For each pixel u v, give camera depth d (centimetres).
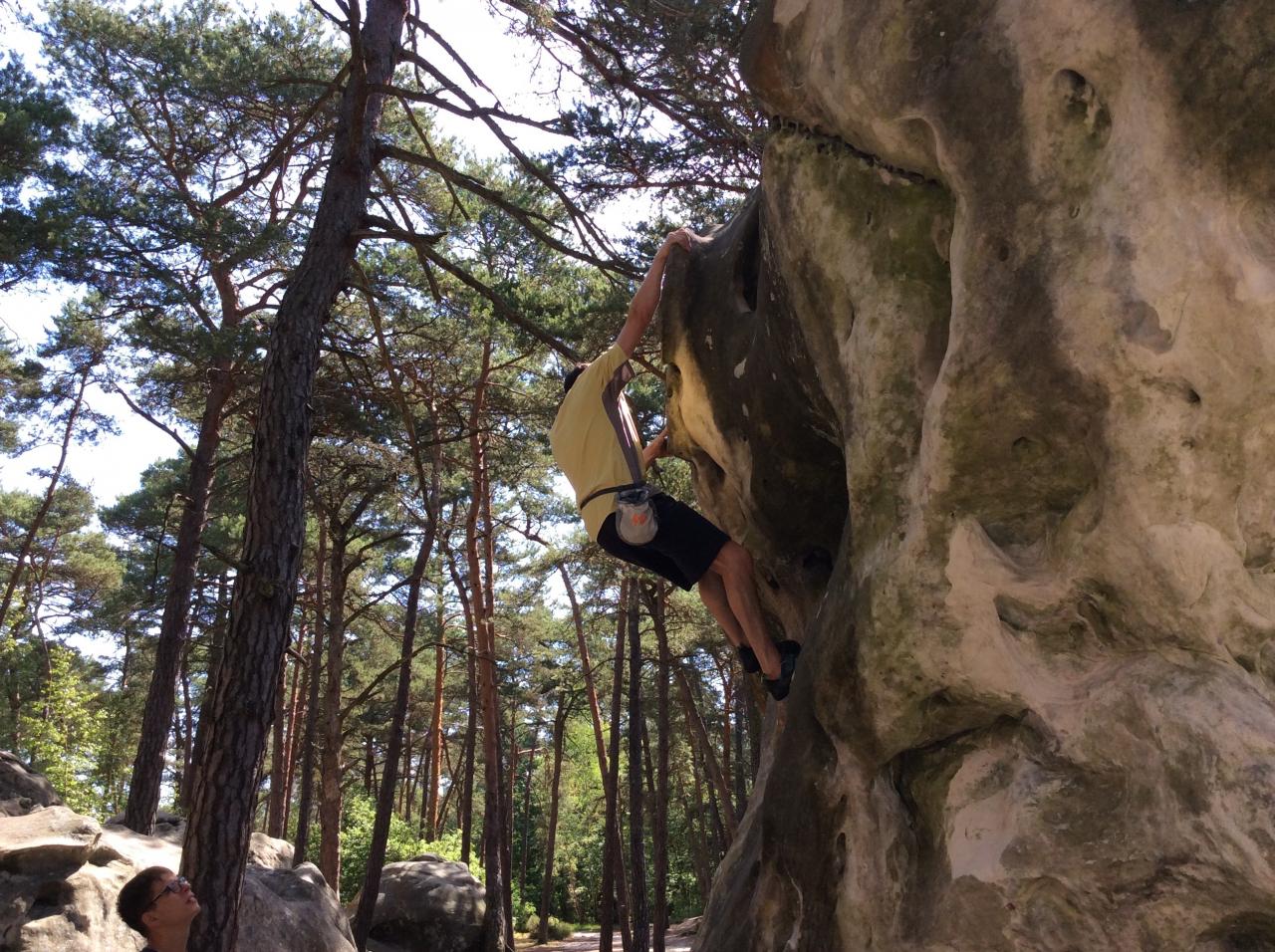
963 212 272
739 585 368
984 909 267
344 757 3800
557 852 4419
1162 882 240
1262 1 227
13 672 2850
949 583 280
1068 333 251
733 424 424
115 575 3092
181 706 3744
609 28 818
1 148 1151
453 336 1386
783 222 345
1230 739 229
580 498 377
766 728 479
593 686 2719
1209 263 233
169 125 1467
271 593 764
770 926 343
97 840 832
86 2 1384
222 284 1470
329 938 1056
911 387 299
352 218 869
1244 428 236
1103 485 252
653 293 406
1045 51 255
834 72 301
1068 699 262
